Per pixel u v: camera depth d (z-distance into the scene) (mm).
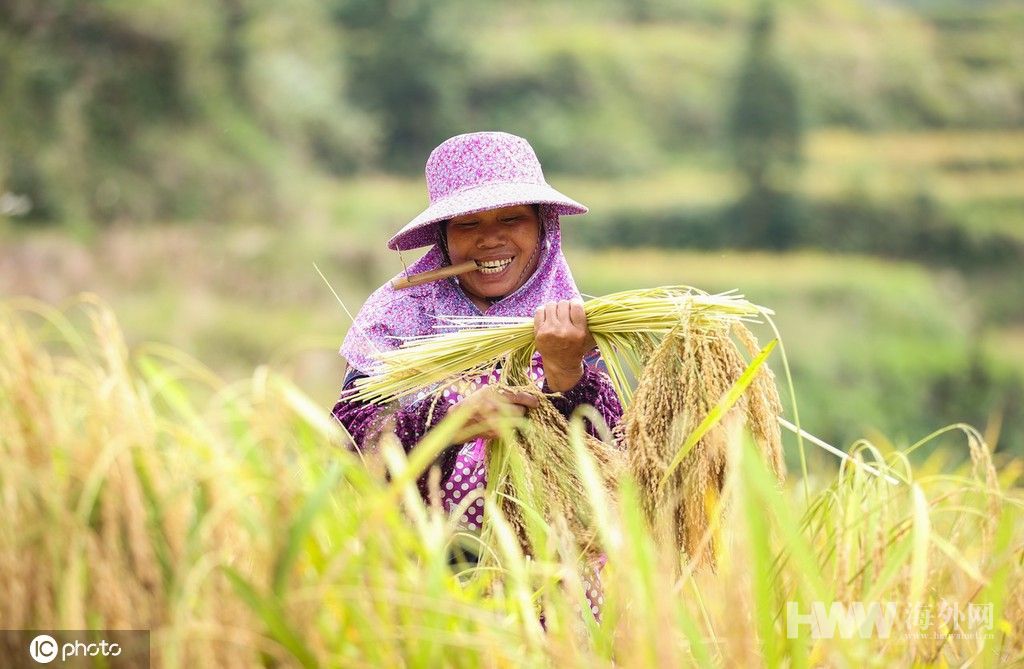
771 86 63906
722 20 89750
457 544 2531
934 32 99375
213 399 1866
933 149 80500
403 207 44062
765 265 55188
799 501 2994
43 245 25828
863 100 85625
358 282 31016
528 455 2486
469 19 68438
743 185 61625
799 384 40719
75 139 30250
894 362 43531
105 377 1843
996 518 2242
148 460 1711
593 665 1769
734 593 1724
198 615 1647
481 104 64438
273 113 38250
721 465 2322
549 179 64875
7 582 1678
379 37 59125
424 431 2629
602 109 69688
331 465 1805
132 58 32344
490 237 2934
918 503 1896
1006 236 65312
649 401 2438
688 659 1960
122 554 1673
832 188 65125
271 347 25047
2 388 1752
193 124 33688
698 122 71938
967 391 43656
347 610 1682
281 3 45312
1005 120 88000
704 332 2475
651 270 52000
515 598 1929
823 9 95750
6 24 30844
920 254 63906
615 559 1796
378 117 57250
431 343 2686
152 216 31297
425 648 1667
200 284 27625
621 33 82375
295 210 34719
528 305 2969
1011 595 2262
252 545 1718
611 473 2436
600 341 2652
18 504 1700
